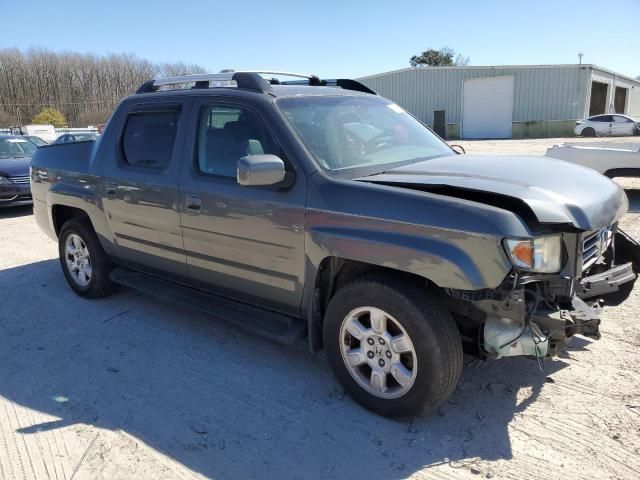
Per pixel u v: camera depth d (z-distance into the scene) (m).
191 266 4.10
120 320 4.78
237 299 3.94
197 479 2.74
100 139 4.80
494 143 27.66
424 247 2.78
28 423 3.26
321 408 3.31
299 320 3.64
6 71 70.75
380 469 2.76
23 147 12.11
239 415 3.27
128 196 4.39
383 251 2.90
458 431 3.04
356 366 3.26
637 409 3.15
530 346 2.80
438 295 3.00
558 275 2.82
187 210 3.90
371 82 36.59
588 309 2.84
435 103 34.91
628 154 9.00
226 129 3.74
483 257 2.66
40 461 2.90
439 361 2.87
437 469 2.74
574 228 2.76
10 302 5.33
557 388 3.41
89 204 4.84
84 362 4.01
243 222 3.55
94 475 2.78
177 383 3.67
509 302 2.71
